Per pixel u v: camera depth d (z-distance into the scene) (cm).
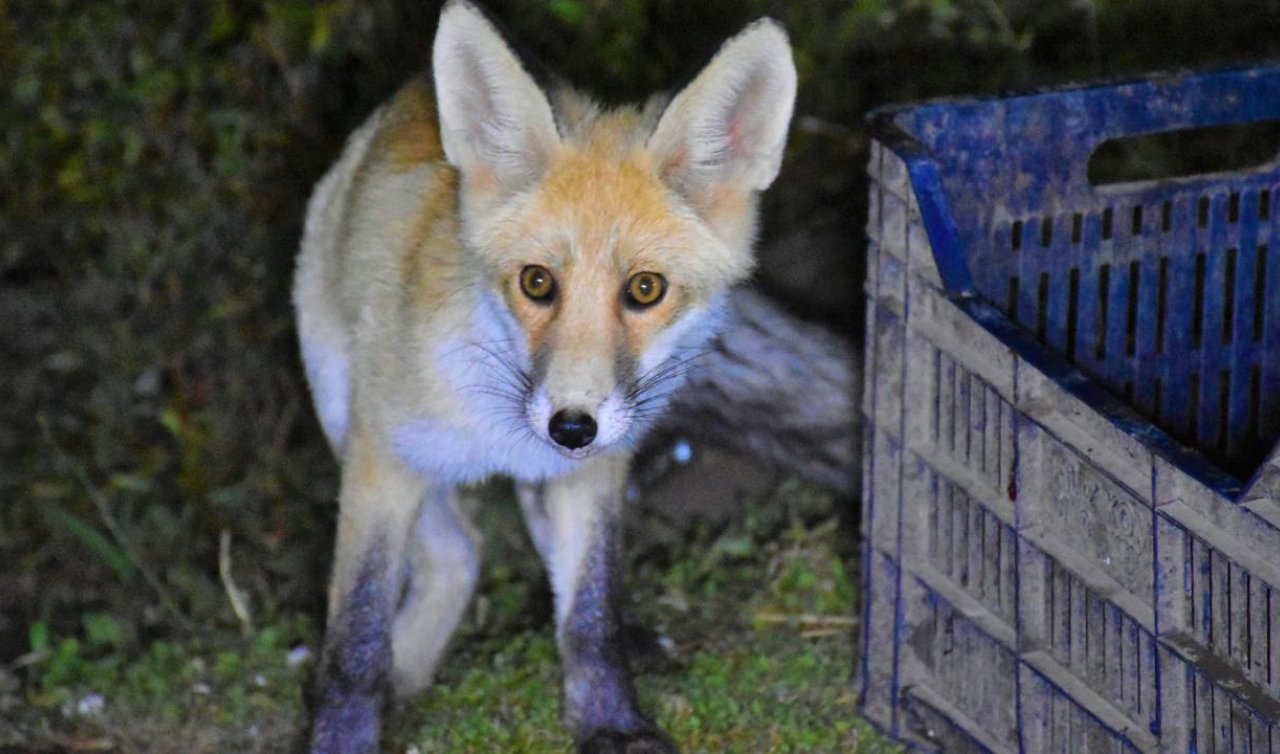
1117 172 611
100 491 575
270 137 595
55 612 542
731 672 454
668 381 399
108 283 600
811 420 534
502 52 365
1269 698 299
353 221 429
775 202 645
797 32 643
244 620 516
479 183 377
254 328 594
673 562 529
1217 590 307
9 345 610
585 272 367
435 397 387
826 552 512
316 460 593
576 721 413
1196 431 454
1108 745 340
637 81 639
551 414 357
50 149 603
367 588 410
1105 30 637
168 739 449
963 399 370
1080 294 436
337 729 406
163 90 583
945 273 359
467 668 472
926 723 395
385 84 602
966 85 651
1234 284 447
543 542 448
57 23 592
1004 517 360
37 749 445
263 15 602
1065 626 349
